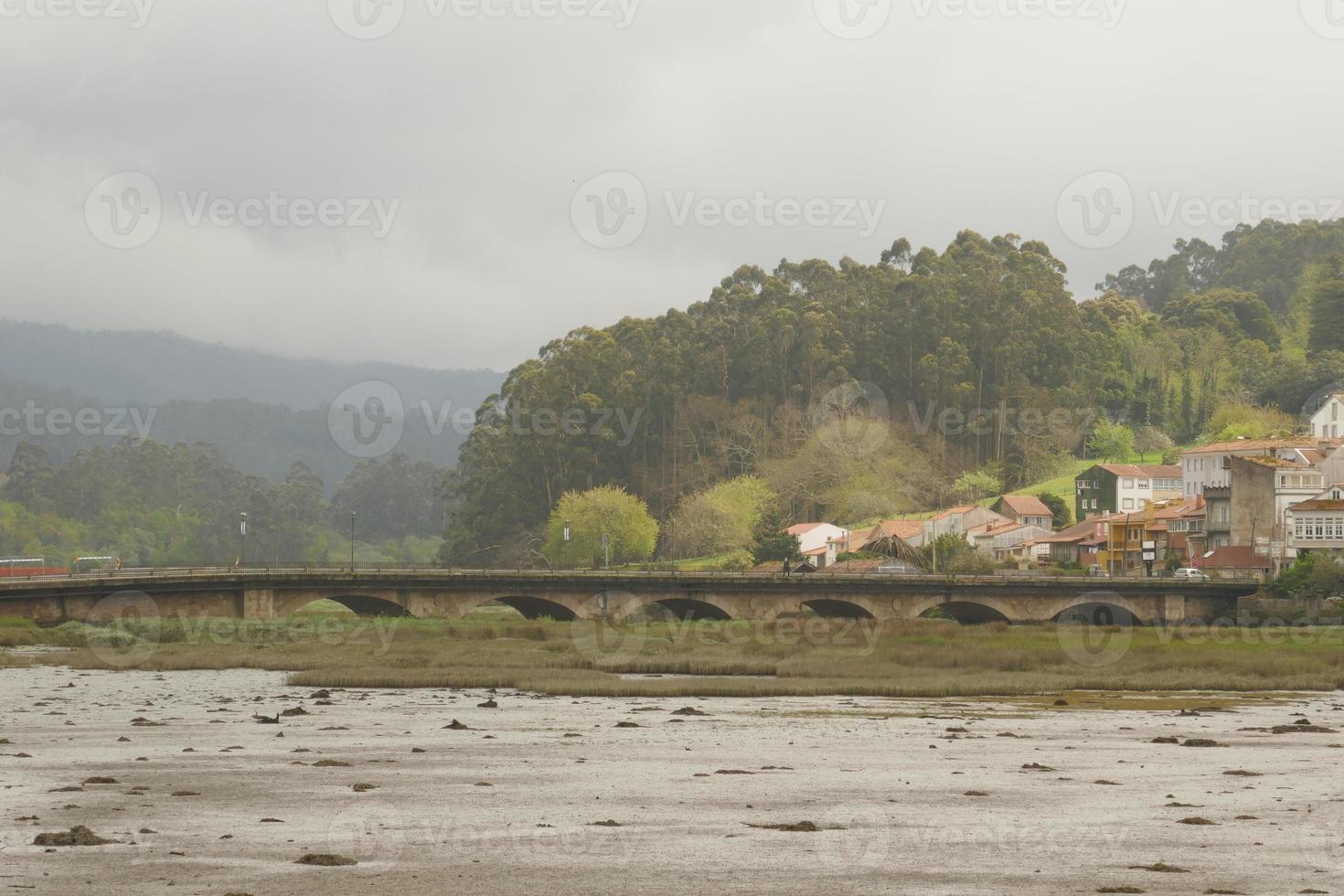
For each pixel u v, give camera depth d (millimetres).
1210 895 24594
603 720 58156
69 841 28672
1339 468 180625
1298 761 44719
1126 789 37562
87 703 64562
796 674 88312
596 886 25172
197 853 27672
